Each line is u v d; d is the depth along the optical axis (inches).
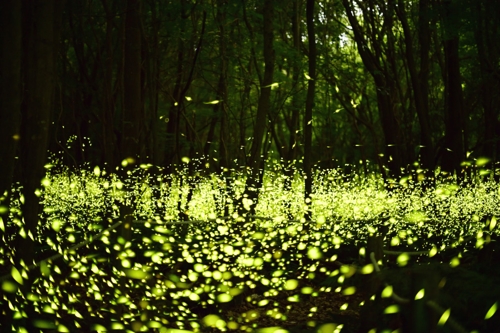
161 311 210.2
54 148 548.4
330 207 384.8
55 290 181.0
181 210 368.2
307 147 388.8
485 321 145.9
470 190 367.9
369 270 153.4
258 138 354.0
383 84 534.9
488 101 412.5
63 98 597.6
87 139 646.5
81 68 548.1
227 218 287.3
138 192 354.0
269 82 358.6
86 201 359.9
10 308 159.3
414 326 118.3
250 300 257.3
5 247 196.5
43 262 171.0
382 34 585.9
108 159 445.7
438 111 700.0
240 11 534.3
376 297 185.5
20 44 194.1
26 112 207.2
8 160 190.7
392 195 382.0
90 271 227.3
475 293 153.4
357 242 334.6
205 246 255.6
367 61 531.5
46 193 356.8
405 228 334.0
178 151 514.6
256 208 359.3
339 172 564.1
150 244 287.3
